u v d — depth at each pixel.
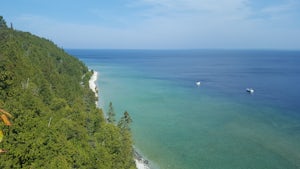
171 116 88.38
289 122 80.50
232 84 159.38
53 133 40.34
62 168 34.25
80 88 96.94
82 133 47.03
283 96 120.00
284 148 61.66
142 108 99.19
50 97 63.97
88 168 39.75
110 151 47.25
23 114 40.22
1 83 51.59
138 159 55.59
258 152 59.81
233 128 76.00
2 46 76.44
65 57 149.00
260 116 87.62
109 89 139.50
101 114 66.44
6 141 33.28
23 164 33.22
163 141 66.38
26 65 71.44
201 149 61.69
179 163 54.94
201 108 99.25
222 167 53.22
